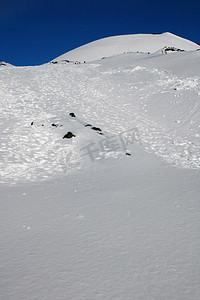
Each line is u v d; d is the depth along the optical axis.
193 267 3.65
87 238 4.58
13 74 24.94
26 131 13.27
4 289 3.18
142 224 5.15
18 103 16.86
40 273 3.53
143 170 9.72
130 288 3.21
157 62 29.41
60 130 13.53
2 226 5.16
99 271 3.57
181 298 3.03
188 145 12.94
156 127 15.61
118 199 6.74
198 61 25.91
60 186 8.18
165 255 3.98
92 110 17.78
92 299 3.01
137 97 20.44
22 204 6.53
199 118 15.69
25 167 10.08
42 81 23.23
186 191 7.25
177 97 18.92
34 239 4.57
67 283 3.31
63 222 5.34
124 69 28.30
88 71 28.98
